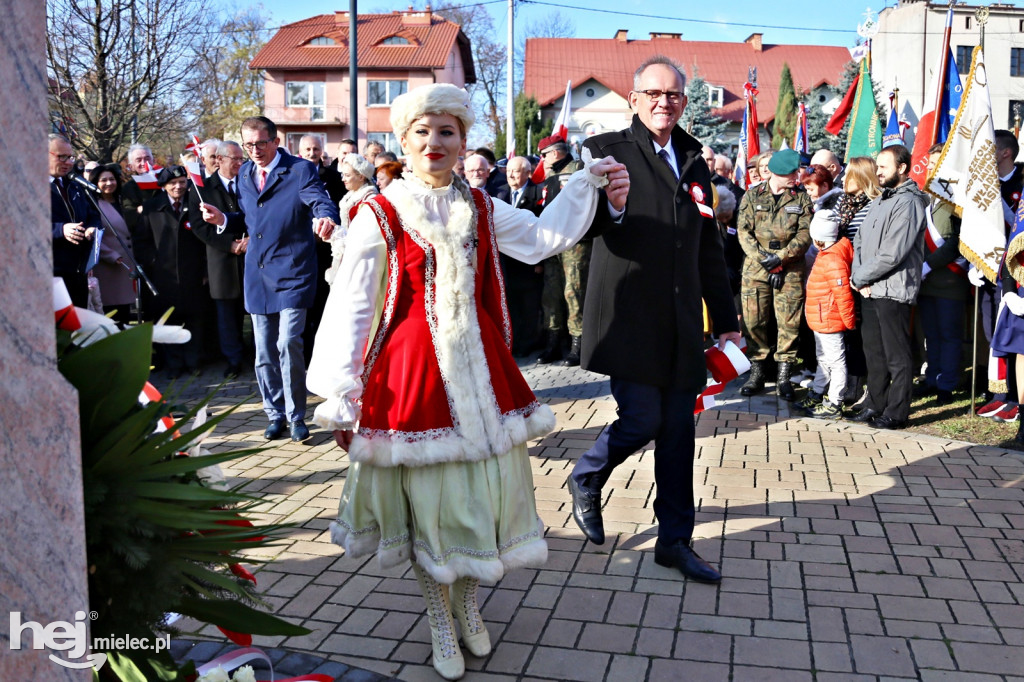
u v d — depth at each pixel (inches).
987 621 127.1
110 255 289.3
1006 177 248.4
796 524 165.0
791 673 113.6
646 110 138.6
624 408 142.6
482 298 114.8
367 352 110.0
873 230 228.4
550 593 137.0
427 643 122.1
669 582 140.8
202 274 313.1
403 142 112.7
